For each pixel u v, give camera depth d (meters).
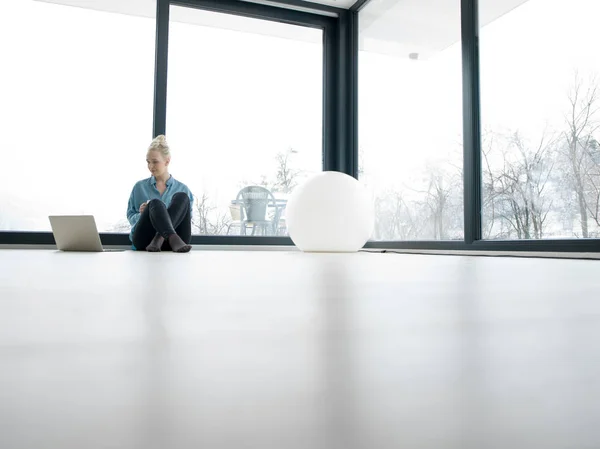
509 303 0.44
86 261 1.49
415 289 0.60
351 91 4.45
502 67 2.87
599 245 2.14
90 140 4.35
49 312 0.36
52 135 4.26
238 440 0.10
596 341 0.25
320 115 4.60
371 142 4.17
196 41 4.45
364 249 3.87
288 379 0.16
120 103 4.43
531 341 0.25
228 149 4.49
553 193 2.50
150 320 0.32
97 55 4.43
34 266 1.19
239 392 0.14
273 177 4.56
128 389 0.15
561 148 2.46
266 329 0.28
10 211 4.11
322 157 4.57
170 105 4.02
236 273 0.95
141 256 2.03
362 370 0.18
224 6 4.19
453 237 3.20
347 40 4.50
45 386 0.15
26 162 4.16
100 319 0.32
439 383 0.16
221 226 4.49
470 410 0.13
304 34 4.66
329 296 0.50
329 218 2.96
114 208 4.38
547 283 0.73
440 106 3.35
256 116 4.57
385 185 3.94
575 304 0.44
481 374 0.17
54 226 2.78
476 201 3.01
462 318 0.34
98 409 0.12
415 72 3.62
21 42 4.23
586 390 0.15
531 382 0.16
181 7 4.12
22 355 0.20
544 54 2.58
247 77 4.58
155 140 3.30
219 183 4.47
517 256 2.48
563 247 2.31
